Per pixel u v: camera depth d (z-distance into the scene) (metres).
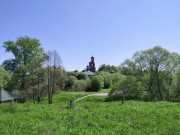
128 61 55.59
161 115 18.70
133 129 14.41
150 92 53.53
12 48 59.50
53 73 53.25
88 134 12.65
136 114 19.08
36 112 21.09
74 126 14.93
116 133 13.15
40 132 13.46
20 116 19.00
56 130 13.89
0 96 43.16
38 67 55.84
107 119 17.14
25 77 56.22
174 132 13.50
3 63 61.09
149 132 13.52
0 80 58.38
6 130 13.94
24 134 13.08
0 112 23.58
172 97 52.19
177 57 52.94
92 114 18.86
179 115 18.67
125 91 55.75
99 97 62.53
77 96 66.62
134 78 55.16
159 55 52.78
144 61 53.91
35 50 60.59
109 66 146.88
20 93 54.09
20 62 59.91
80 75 100.19
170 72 53.09
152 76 53.22
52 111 20.83
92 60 187.00
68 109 24.39
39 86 54.66
